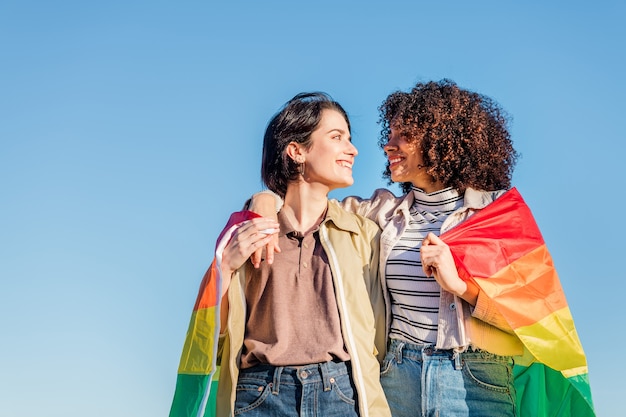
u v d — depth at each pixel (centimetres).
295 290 367
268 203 382
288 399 345
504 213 396
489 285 377
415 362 381
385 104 455
